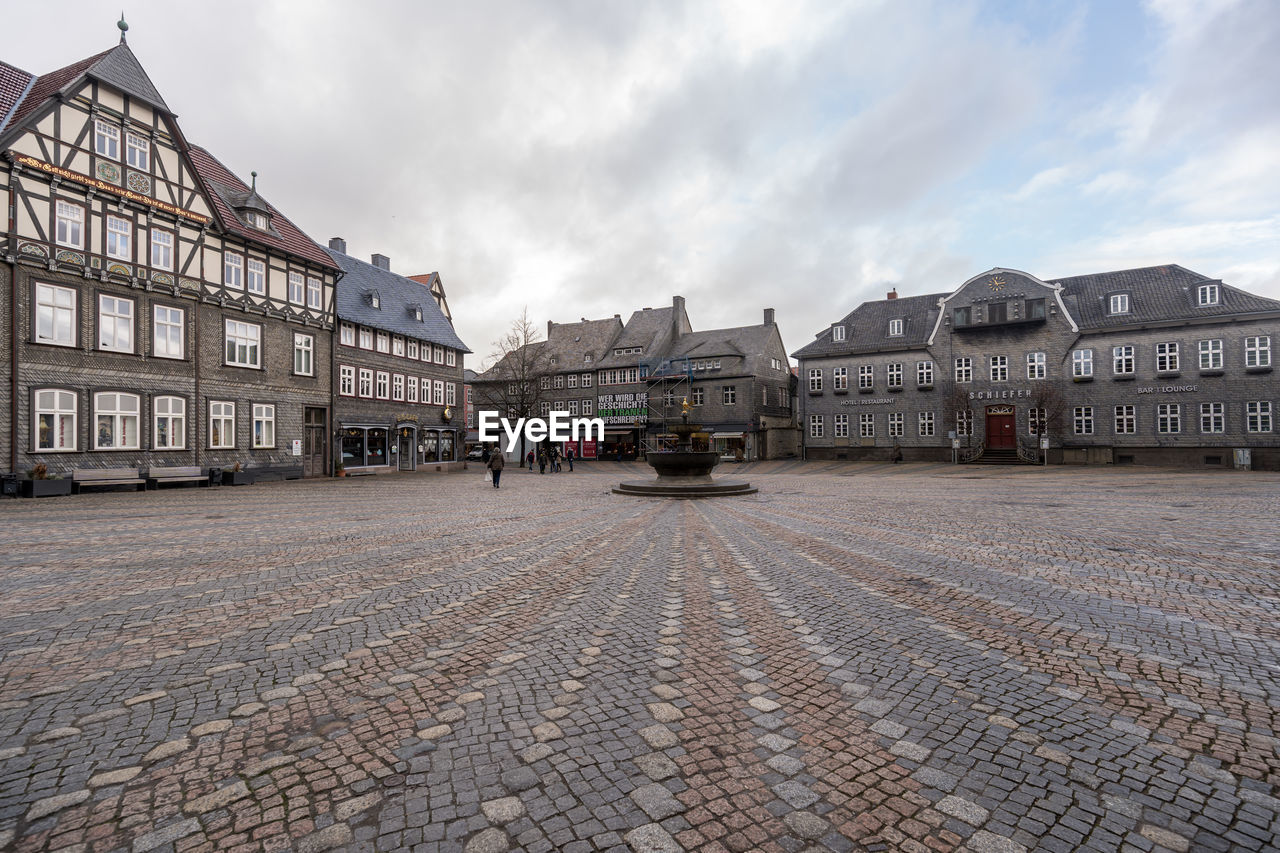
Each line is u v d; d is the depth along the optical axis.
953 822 2.86
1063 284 41.59
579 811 2.97
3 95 21.17
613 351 55.62
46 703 4.16
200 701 4.20
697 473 21.05
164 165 23.06
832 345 47.88
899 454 43.69
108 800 3.06
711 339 53.69
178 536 11.29
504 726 3.83
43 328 19.50
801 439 48.84
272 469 27.67
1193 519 13.11
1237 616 6.00
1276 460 33.09
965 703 4.11
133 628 5.78
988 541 10.50
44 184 19.56
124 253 21.75
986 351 41.66
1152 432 36.44
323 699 4.23
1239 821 2.83
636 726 3.82
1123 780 3.18
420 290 43.81
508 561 8.98
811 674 4.62
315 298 30.53
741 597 6.85
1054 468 35.22
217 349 25.12
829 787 3.15
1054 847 2.67
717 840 2.76
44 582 7.61
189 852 2.67
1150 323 36.41
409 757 3.46
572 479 29.98
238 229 26.20
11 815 2.92
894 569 8.30
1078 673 4.61
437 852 2.68
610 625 5.84
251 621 6.00
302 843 2.74
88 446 20.58
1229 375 34.44
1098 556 9.07
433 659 4.98
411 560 9.05
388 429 36.09
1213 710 3.98
